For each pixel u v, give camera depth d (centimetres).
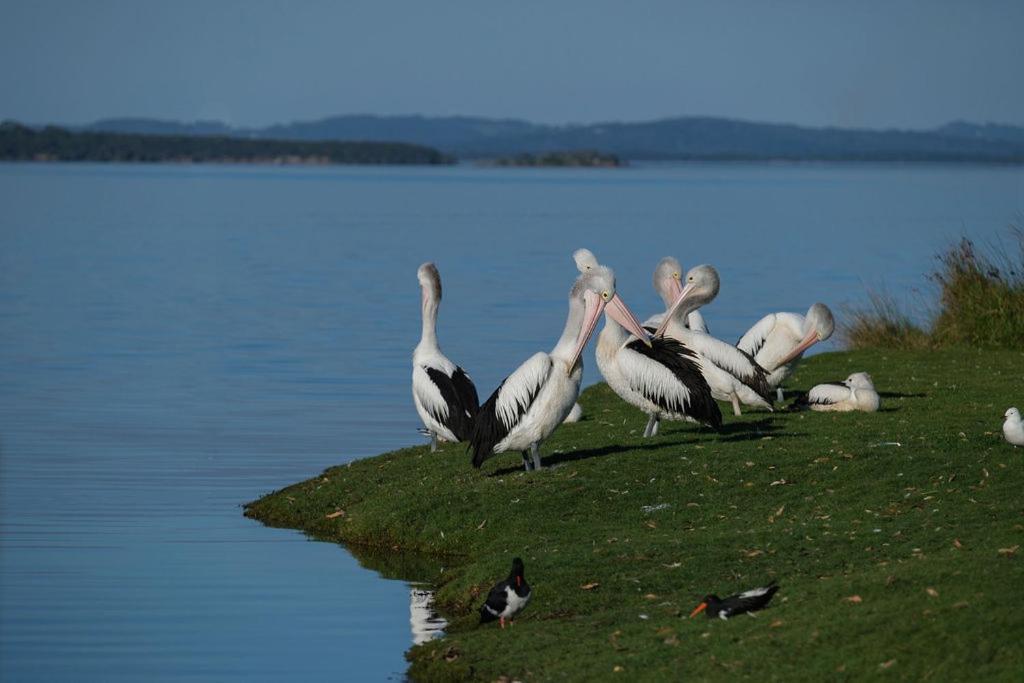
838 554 1227
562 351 1535
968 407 1911
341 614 1298
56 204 12494
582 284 1556
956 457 1521
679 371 1661
